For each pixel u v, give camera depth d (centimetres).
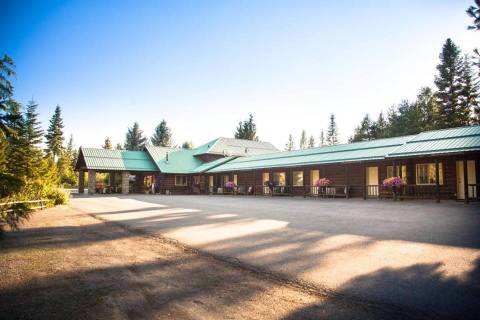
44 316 350
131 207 1686
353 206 1495
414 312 345
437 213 1112
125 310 366
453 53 4006
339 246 642
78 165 4034
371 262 527
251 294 411
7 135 672
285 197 2559
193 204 1842
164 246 693
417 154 1681
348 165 2306
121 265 549
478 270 468
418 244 634
